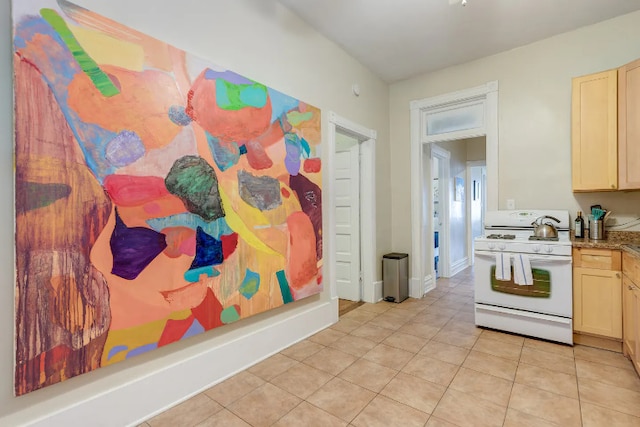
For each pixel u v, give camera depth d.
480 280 2.93
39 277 1.32
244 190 2.17
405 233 4.04
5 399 1.27
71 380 1.45
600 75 2.66
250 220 2.21
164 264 1.73
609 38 2.78
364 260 3.75
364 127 3.57
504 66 3.30
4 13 1.29
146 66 1.67
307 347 2.54
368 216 3.71
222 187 2.03
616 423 1.60
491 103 3.36
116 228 1.54
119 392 1.59
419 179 3.94
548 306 2.61
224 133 2.04
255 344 2.28
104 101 1.51
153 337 1.68
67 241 1.39
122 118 1.57
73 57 1.42
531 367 2.19
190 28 1.91
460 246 5.78
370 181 3.71
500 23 2.80
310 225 2.73
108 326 1.52
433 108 3.86
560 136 3.01
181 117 1.81
